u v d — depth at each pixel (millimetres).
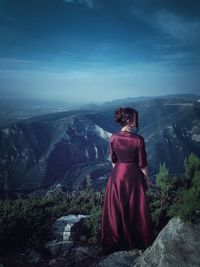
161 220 6066
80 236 6562
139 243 5020
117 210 5145
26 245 6008
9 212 7309
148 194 7348
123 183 5090
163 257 3670
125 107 5176
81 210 9273
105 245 5230
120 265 4531
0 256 5512
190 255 3582
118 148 5145
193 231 3844
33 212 7527
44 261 5285
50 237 6535
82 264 5078
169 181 6133
